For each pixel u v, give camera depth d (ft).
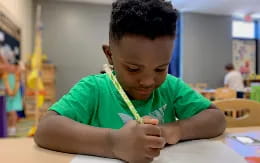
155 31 1.32
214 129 1.77
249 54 19.56
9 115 6.91
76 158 1.35
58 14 15.85
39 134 1.53
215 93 10.41
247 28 19.39
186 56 17.60
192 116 1.82
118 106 1.83
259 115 2.65
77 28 16.07
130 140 1.29
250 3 15.69
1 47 8.36
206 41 17.85
